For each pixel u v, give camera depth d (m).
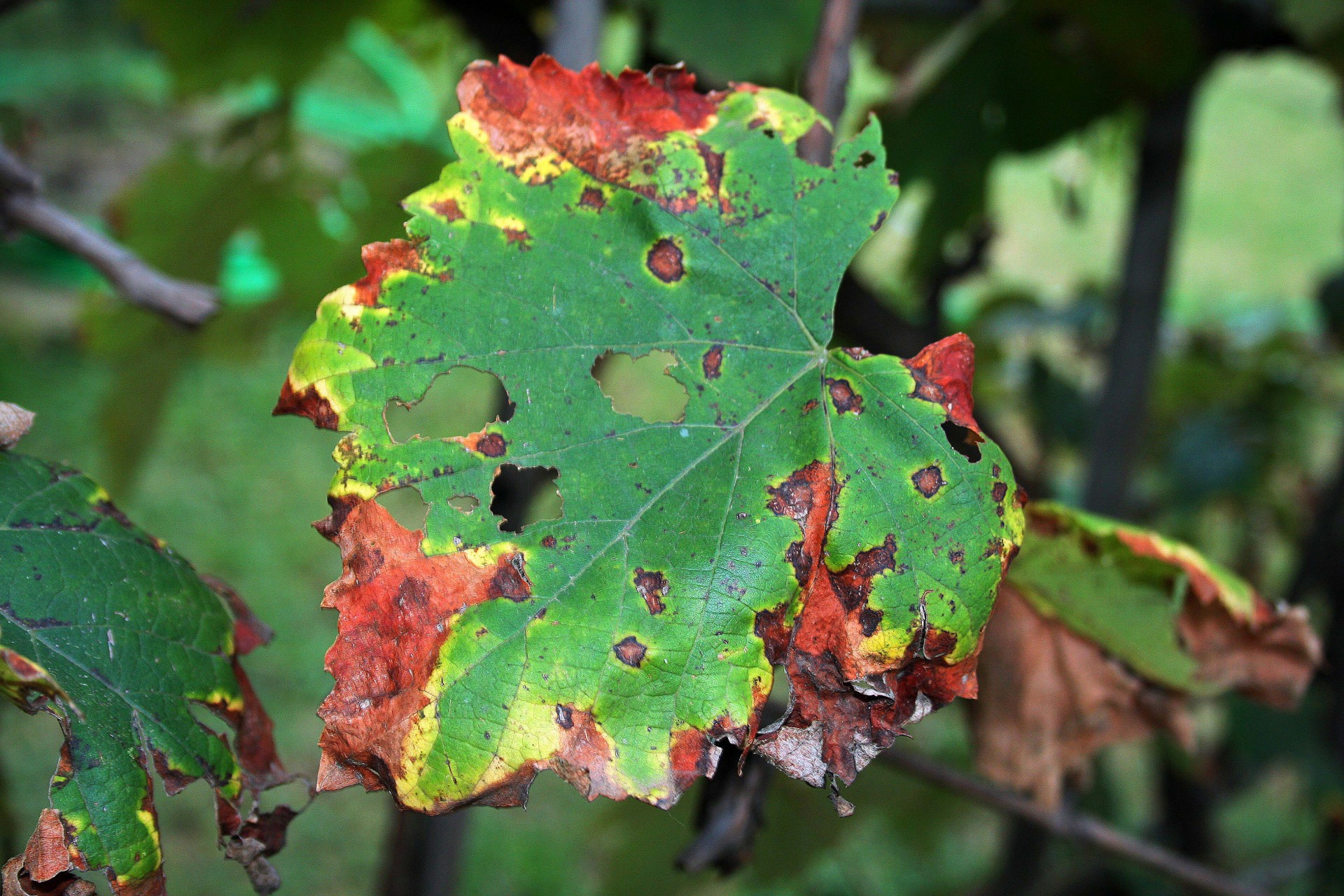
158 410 1.42
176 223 1.26
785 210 0.58
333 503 0.55
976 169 1.05
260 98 2.04
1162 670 0.68
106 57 4.59
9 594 0.55
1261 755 1.26
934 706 0.57
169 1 1.11
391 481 0.55
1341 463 1.31
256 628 0.59
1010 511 0.57
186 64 1.17
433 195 0.56
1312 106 6.54
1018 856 1.33
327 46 1.17
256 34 1.14
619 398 3.93
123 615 0.56
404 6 1.19
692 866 0.63
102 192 4.04
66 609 0.55
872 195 0.58
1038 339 1.70
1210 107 6.60
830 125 0.62
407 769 0.54
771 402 0.57
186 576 0.57
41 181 0.74
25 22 4.57
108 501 0.57
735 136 0.58
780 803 1.15
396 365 0.55
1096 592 0.66
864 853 2.18
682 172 0.57
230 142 1.22
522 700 0.54
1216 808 1.56
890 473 0.57
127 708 0.55
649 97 0.58
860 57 1.12
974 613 0.56
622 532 0.56
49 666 0.54
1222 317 1.79
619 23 1.22
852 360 0.57
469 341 0.56
